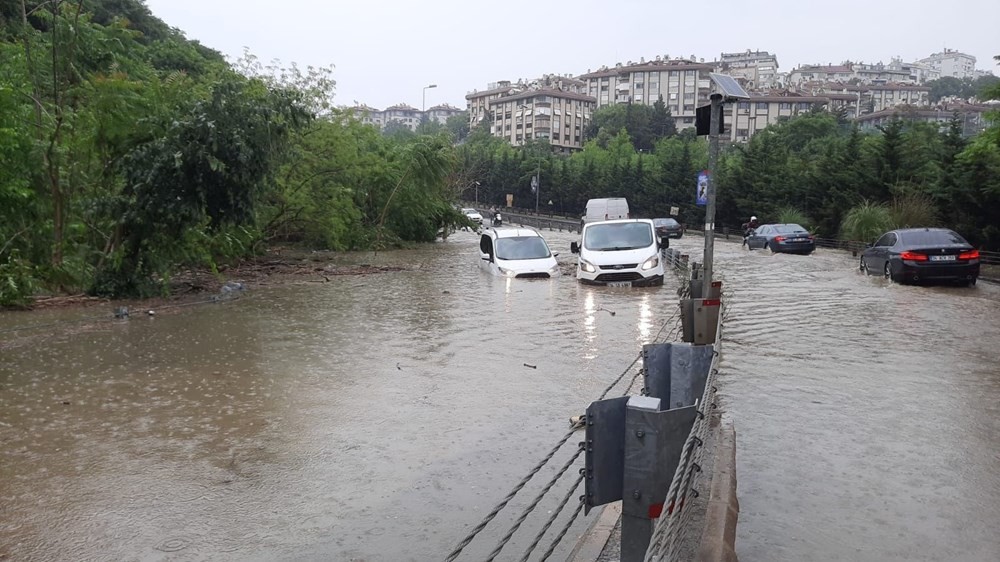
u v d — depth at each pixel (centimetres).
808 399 776
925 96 17538
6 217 1577
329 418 717
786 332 1203
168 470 574
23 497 521
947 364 948
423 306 1546
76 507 504
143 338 1159
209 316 1405
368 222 3738
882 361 969
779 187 5016
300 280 2091
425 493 532
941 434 656
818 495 521
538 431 677
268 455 610
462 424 698
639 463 324
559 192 8631
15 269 1513
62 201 1638
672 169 6688
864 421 696
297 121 1764
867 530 466
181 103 1677
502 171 9706
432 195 4006
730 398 780
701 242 4709
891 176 3894
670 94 14862
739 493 525
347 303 1598
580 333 1207
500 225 4984
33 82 1639
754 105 13300
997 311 1434
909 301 1593
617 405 331
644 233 2017
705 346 499
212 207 1669
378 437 659
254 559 433
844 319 1343
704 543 411
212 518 488
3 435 661
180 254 1759
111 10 4703
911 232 1994
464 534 467
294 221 3091
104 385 848
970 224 2881
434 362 984
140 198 1565
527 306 1538
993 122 2158
